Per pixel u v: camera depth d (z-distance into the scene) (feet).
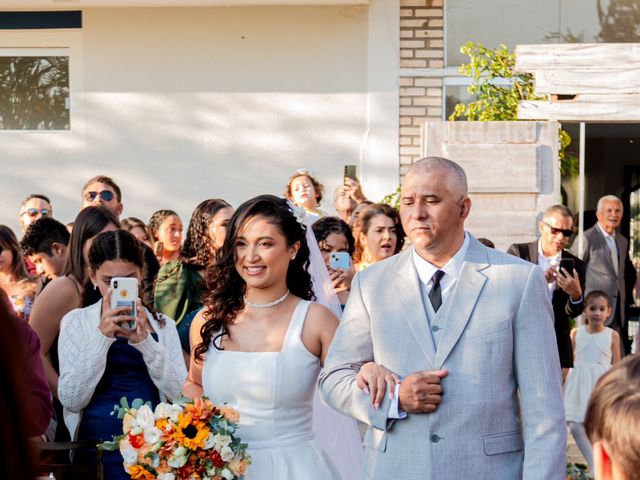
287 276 14.20
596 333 26.50
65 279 16.92
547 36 33.76
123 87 34.55
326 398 12.26
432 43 34.19
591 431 5.47
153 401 15.07
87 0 33.22
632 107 27.78
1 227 20.18
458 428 11.44
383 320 12.11
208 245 18.99
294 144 34.45
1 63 34.76
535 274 11.89
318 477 13.33
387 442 11.78
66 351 14.96
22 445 4.64
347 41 34.22
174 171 34.58
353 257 21.18
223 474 12.50
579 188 28.68
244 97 34.42
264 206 13.76
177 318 18.88
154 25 34.42
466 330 11.69
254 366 13.42
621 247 28.71
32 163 34.68
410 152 34.30
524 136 27.73
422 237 11.93
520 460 11.67
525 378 11.57
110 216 17.26
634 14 33.42
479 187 27.68
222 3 33.50
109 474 14.74
